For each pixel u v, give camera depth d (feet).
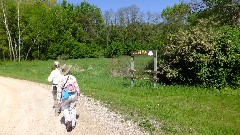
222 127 32.94
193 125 32.76
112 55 205.26
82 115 36.45
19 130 31.24
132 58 63.98
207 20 68.69
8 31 189.47
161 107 41.06
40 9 205.36
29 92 57.36
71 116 31.07
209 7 81.05
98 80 74.33
